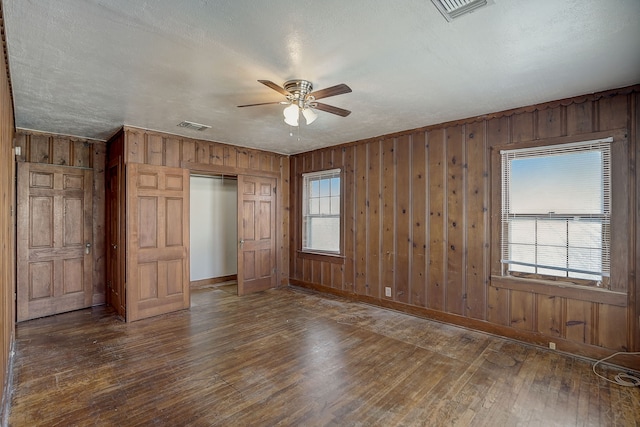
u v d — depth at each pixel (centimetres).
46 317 416
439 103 328
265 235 570
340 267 520
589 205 300
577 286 304
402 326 384
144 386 250
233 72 254
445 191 397
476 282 371
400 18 185
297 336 352
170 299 437
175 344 330
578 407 225
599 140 292
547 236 324
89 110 344
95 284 470
